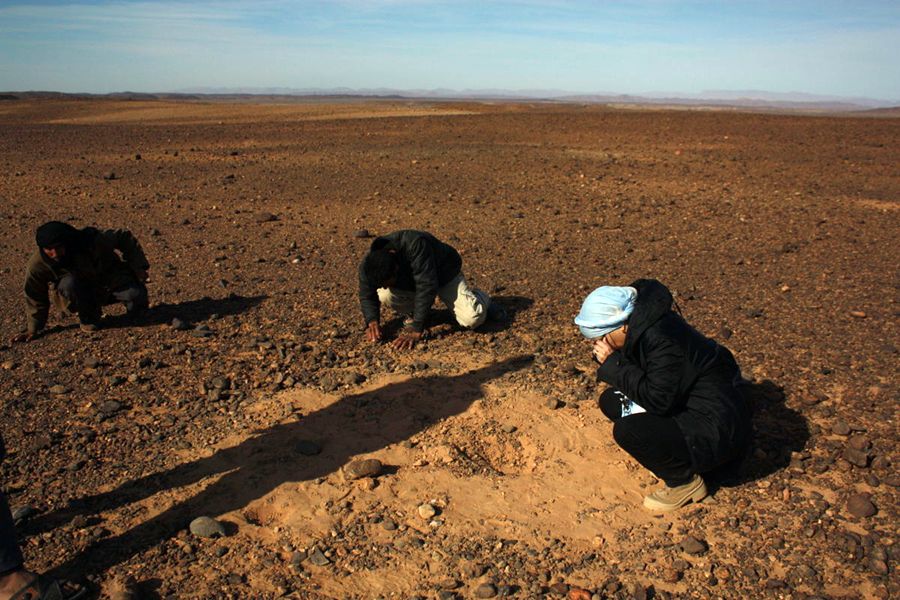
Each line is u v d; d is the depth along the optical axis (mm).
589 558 3275
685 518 3549
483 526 3525
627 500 3717
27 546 3352
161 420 4500
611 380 3521
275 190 12781
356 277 7426
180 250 8625
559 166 15547
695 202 11391
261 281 7324
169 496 3746
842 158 16484
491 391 4840
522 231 9469
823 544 3305
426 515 3586
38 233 5328
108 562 3260
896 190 12398
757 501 3637
